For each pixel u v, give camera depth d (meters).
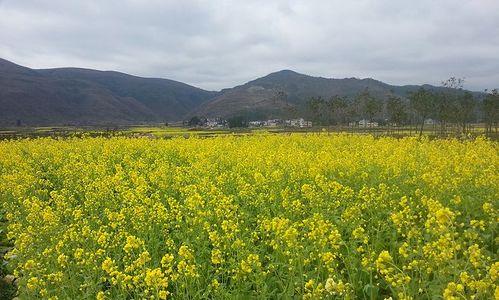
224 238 9.47
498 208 11.16
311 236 8.49
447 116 79.19
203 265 8.97
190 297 8.14
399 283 6.61
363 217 11.44
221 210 11.28
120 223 10.90
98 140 34.28
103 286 8.58
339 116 116.25
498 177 12.60
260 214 11.98
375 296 7.50
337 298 7.05
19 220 12.98
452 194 12.09
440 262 7.12
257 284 7.72
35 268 8.70
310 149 26.78
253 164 18.86
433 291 6.75
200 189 14.84
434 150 22.59
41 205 13.62
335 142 29.70
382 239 9.56
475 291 6.39
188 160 23.72
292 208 11.97
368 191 11.68
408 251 8.46
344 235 10.54
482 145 24.16
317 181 13.86
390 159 17.25
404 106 91.50
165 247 10.30
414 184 13.84
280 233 8.90
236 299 7.59
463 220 10.81
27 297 8.32
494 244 9.43
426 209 11.29
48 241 11.05
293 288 7.61
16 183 17.08
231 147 26.38
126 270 8.05
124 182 15.98
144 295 7.32
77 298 8.06
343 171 16.55
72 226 11.66
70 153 26.09
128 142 30.86
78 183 17.53
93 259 9.27
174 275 7.66
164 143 30.80
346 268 8.31
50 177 21.08
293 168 17.33
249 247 9.63
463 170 14.05
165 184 16.16
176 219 11.76
